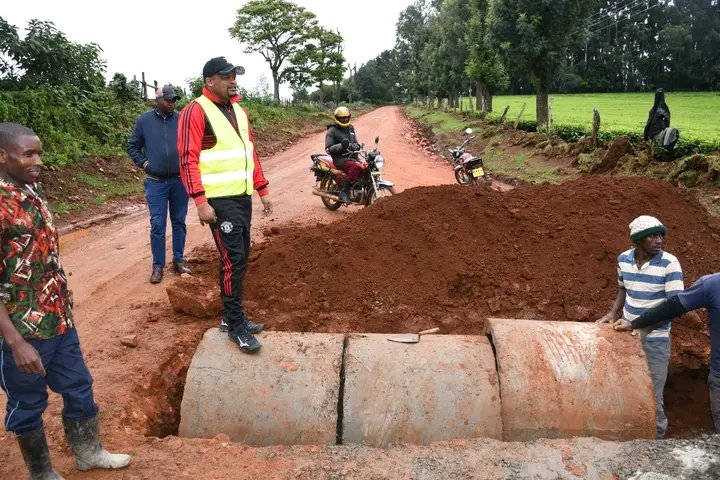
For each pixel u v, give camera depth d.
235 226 4.25
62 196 11.27
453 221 6.64
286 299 6.00
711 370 4.23
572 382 4.09
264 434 4.01
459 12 39.16
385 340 4.50
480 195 6.91
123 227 9.96
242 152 4.27
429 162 19.48
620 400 4.02
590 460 3.49
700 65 77.69
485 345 4.46
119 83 20.62
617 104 48.12
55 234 3.09
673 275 4.32
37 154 2.92
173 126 6.61
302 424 4.02
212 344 4.42
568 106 45.28
